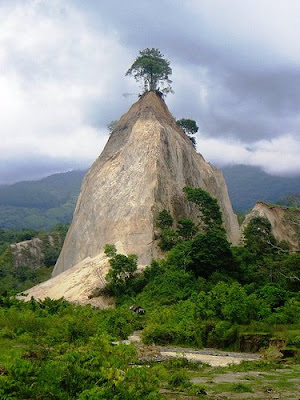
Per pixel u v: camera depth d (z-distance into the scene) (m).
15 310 26.67
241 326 23.23
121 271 45.66
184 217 61.47
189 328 23.77
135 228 57.38
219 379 13.02
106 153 73.31
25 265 93.50
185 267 43.56
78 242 64.06
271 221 64.62
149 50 77.88
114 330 24.61
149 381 8.99
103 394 7.75
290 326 23.38
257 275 42.00
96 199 64.69
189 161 69.81
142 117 70.88
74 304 40.75
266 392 11.06
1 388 7.82
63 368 8.45
